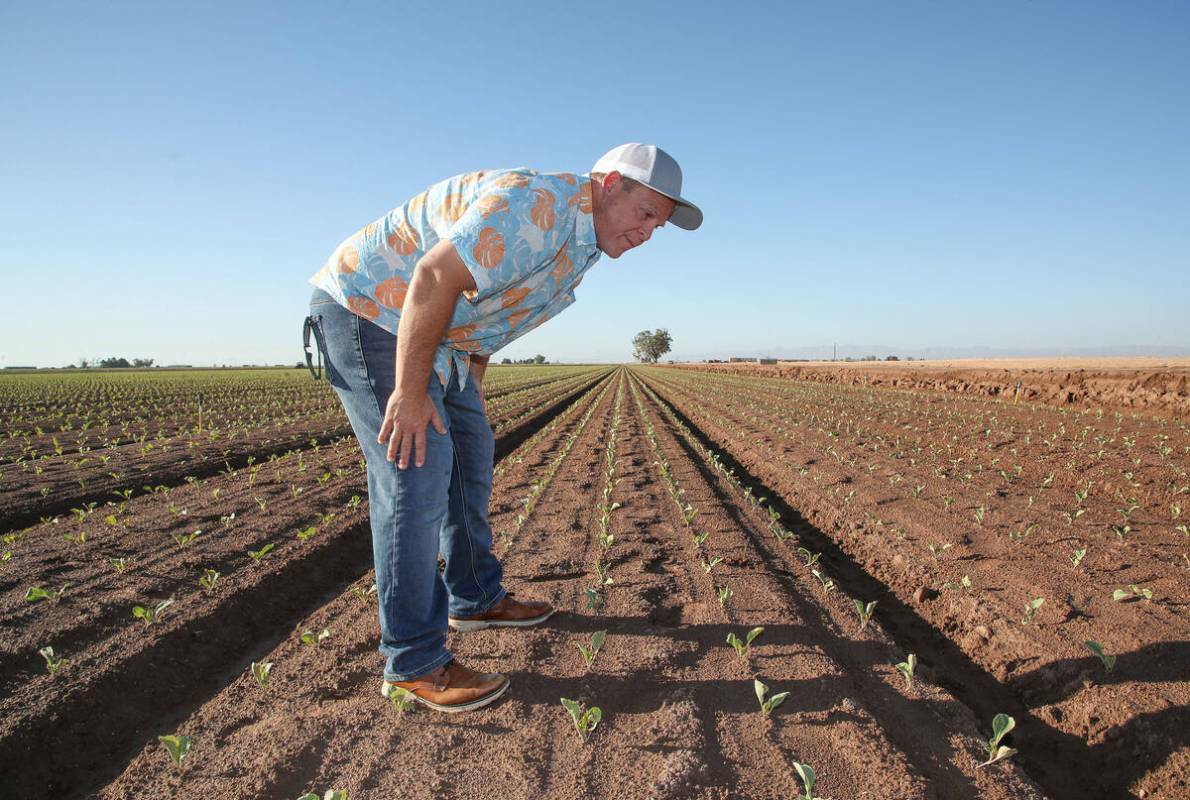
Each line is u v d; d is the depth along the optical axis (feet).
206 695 10.06
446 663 8.43
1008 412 47.47
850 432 38.37
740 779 7.07
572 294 8.87
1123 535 16.17
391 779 7.07
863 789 6.88
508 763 7.33
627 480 24.36
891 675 9.63
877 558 16.22
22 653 10.02
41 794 7.55
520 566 14.37
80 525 18.19
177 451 33.22
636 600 12.12
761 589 12.73
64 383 127.03
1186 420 39.17
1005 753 7.41
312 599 14.17
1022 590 12.83
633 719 8.21
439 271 6.90
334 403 70.69
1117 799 7.88
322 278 8.04
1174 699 8.84
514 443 40.14
